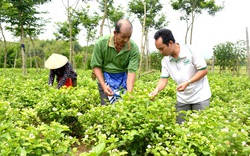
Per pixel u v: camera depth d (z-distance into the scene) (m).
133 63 5.04
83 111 6.24
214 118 4.42
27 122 4.95
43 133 3.45
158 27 25.89
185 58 4.60
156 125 4.18
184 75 4.70
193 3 24.88
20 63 48.56
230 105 6.49
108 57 5.02
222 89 9.68
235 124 3.90
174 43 4.48
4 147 3.04
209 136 3.59
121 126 4.11
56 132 3.52
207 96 4.89
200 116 4.14
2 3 19.64
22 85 9.38
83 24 25.78
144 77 17.17
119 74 5.26
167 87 8.64
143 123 4.20
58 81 7.65
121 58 5.01
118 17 24.77
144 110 4.21
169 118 4.48
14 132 3.48
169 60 4.77
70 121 5.56
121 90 5.16
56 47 45.97
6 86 8.77
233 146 3.45
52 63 7.03
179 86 4.52
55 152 3.32
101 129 4.18
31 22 20.67
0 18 19.97
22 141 3.26
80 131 5.52
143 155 4.23
